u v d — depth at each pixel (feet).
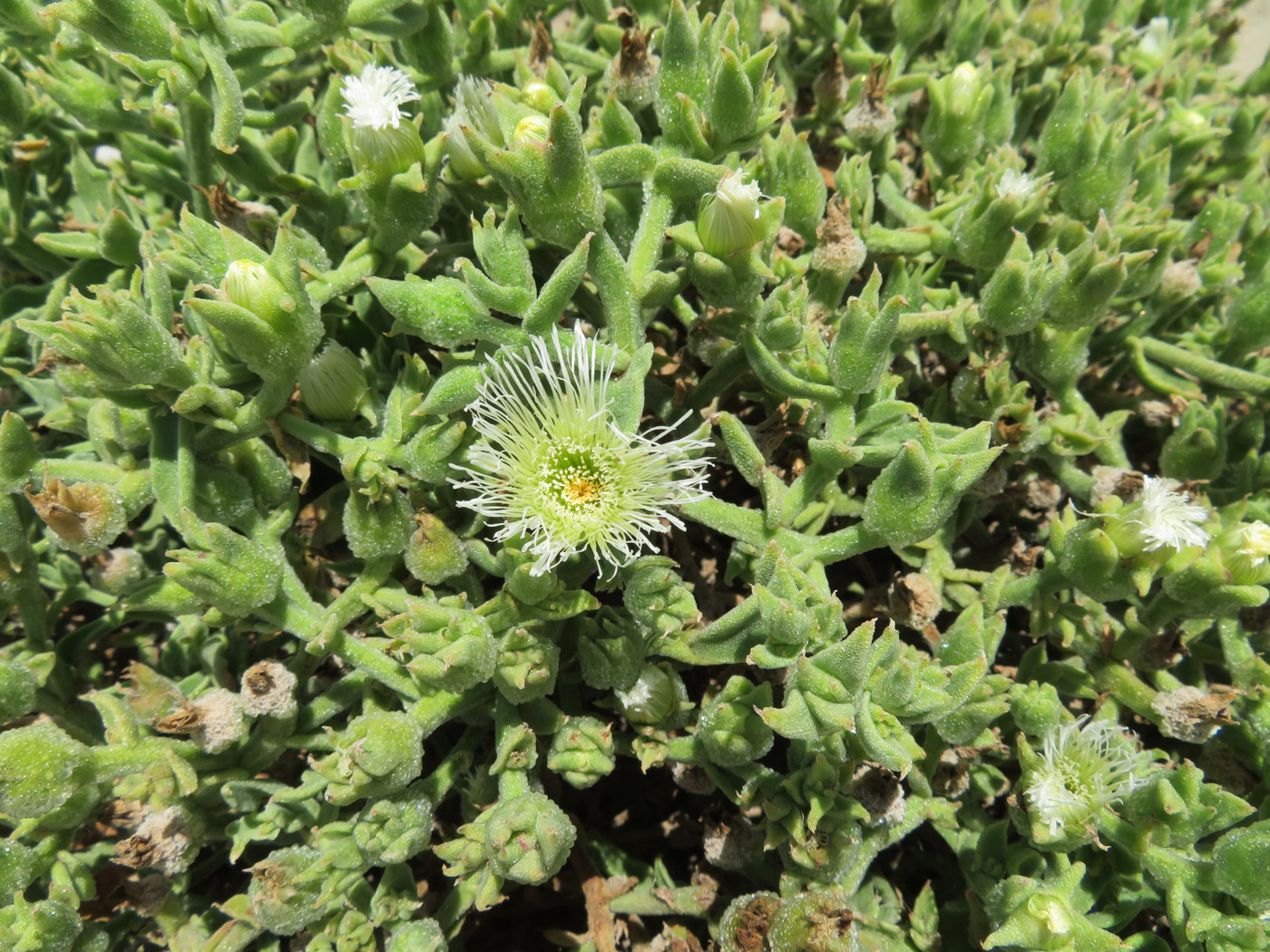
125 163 0.49
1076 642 0.40
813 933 0.30
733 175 0.32
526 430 0.34
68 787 0.31
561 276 0.32
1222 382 0.46
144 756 0.33
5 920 0.31
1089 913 0.37
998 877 0.36
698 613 0.34
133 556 0.39
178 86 0.34
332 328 0.40
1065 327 0.41
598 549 0.36
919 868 0.43
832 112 0.52
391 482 0.34
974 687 0.32
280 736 0.35
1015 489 0.46
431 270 0.42
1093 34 0.59
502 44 0.48
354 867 0.33
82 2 0.33
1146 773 0.35
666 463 0.34
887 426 0.37
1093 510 0.43
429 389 0.36
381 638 0.36
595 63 0.50
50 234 0.41
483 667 0.32
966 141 0.46
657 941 0.40
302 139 0.53
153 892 0.36
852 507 0.41
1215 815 0.33
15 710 0.34
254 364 0.32
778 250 0.47
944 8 0.49
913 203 0.49
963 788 0.38
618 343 0.35
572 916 0.44
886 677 0.30
